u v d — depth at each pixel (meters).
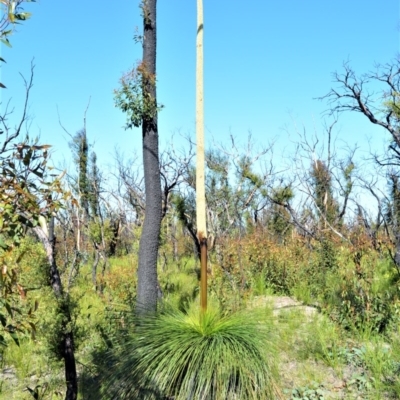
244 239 12.18
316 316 7.36
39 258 4.08
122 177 16.89
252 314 4.90
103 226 13.33
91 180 13.92
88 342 6.18
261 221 17.88
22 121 3.35
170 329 4.61
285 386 5.23
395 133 11.59
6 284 1.99
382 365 5.55
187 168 10.38
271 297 9.57
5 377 5.88
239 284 9.36
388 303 7.30
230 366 4.22
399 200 12.31
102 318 6.91
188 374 4.20
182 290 10.30
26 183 2.31
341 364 5.82
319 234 12.52
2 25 1.87
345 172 14.71
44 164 2.39
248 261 10.85
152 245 7.03
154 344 4.53
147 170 7.12
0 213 2.02
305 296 9.47
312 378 5.43
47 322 4.04
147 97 6.95
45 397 5.21
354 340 6.68
